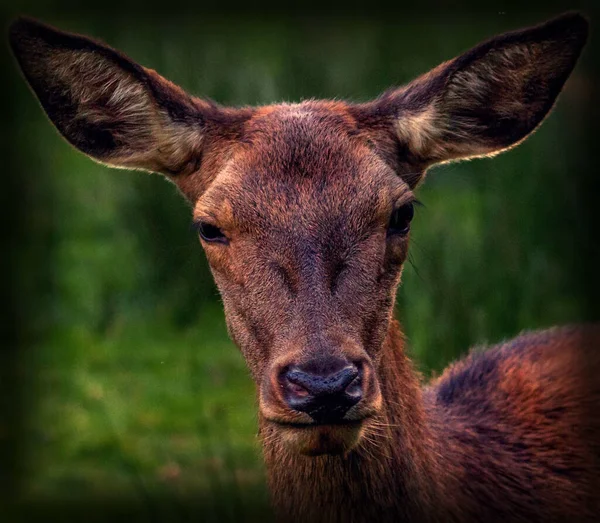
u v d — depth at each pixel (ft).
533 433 30.42
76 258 57.47
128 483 40.86
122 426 45.47
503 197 46.91
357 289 25.04
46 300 55.57
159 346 52.54
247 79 57.26
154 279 55.42
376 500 26.11
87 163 59.57
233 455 40.32
